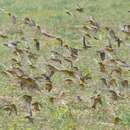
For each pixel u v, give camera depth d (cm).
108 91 1407
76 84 1491
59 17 2484
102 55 1480
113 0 2919
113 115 1323
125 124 1280
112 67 1532
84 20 2405
